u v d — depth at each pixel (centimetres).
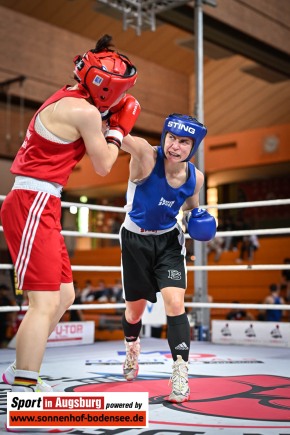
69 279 251
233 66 1510
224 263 1437
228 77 1522
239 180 1717
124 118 233
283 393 265
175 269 270
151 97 1389
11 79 1082
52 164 218
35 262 213
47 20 1193
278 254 1402
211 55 1134
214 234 276
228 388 277
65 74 1196
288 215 1659
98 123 217
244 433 195
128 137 256
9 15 1111
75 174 1803
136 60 1358
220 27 938
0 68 1098
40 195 216
